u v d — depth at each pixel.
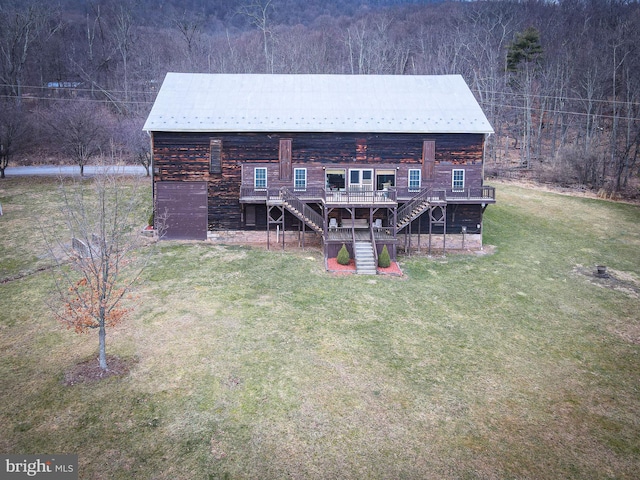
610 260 29.05
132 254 26.06
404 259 27.97
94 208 32.09
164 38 81.75
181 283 22.80
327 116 29.69
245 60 69.44
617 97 57.84
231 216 29.44
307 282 23.80
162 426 13.20
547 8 88.00
